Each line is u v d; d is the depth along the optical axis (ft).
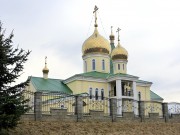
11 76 52.85
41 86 149.07
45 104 92.48
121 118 79.82
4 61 51.31
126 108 107.34
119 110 106.83
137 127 77.15
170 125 85.25
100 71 173.37
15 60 53.47
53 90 148.66
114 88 165.17
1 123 48.80
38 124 64.90
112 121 77.82
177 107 102.22
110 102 80.23
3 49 51.75
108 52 178.60
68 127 67.21
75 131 65.72
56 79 166.40
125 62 185.88
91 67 174.60
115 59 185.47
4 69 51.75
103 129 70.69
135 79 162.40
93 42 176.55
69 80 159.43
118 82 156.97
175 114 91.81
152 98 178.81
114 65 186.19
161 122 86.79
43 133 61.16
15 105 51.67
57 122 68.49
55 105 94.12
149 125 81.25
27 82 55.06
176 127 84.28
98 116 75.87
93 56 175.52
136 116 84.48
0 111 49.03
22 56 54.29
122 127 74.90
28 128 61.72
